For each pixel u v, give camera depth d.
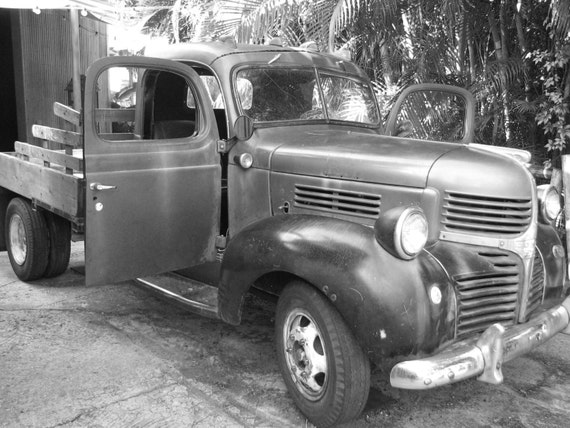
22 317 4.43
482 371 2.69
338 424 2.97
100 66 3.39
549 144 5.97
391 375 2.64
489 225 3.01
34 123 8.75
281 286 3.38
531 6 6.26
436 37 6.65
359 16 6.48
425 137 6.57
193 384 3.49
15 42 8.40
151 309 4.68
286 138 3.87
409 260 2.77
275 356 3.89
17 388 3.38
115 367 3.68
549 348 4.16
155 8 9.91
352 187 3.33
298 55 4.33
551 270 3.33
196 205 3.86
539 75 6.48
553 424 3.16
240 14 6.35
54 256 5.07
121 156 3.51
